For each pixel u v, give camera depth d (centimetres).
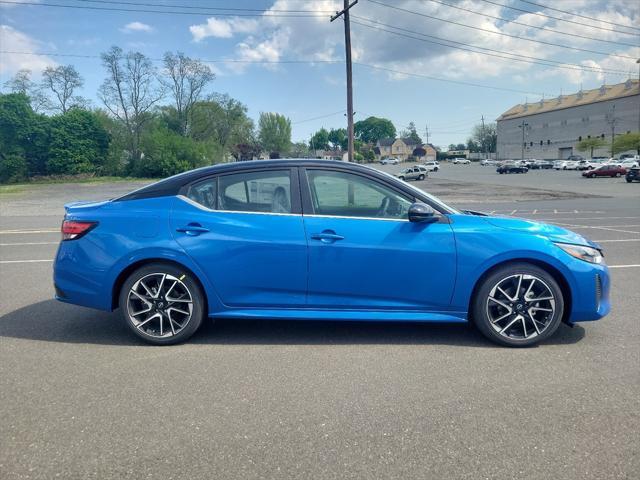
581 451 256
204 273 404
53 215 1903
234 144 8600
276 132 10325
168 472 240
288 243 402
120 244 406
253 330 452
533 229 412
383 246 399
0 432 275
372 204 414
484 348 405
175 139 7231
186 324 411
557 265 398
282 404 309
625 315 491
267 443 265
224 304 411
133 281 409
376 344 415
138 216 412
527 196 2677
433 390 328
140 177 7238
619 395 318
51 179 6762
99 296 412
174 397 319
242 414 296
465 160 11425
